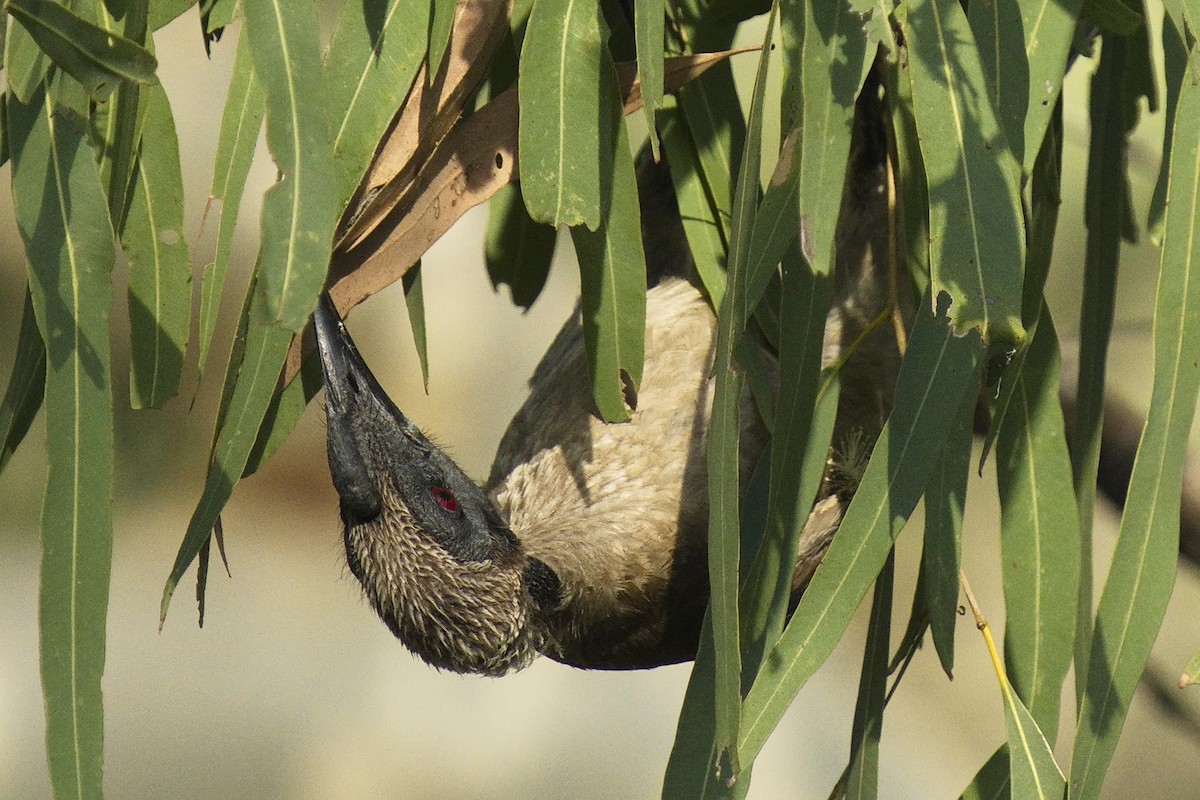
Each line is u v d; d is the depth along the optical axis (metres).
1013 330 4.52
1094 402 6.19
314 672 14.66
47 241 4.86
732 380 4.62
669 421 7.41
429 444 7.07
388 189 5.61
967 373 5.01
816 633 5.09
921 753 15.12
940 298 5.07
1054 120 6.04
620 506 7.33
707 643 5.34
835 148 4.57
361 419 6.88
